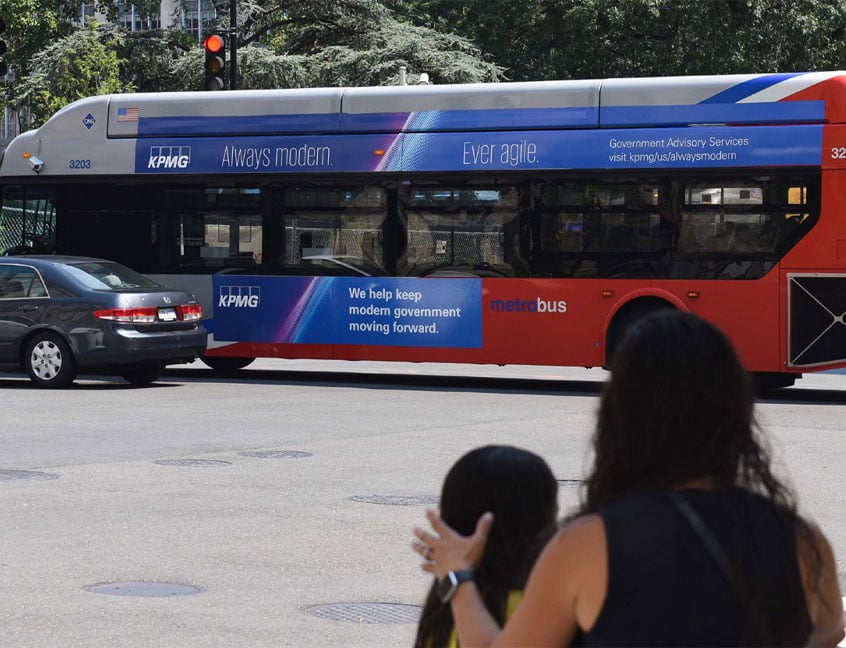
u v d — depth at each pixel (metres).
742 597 2.45
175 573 8.55
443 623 3.11
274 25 48.69
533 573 2.60
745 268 20.48
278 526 10.12
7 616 7.41
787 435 15.95
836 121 20.09
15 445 14.65
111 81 48.28
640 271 21.02
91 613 7.49
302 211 23.11
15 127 100.62
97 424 16.64
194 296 22.67
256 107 23.47
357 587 8.21
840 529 10.05
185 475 12.58
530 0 49.47
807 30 45.16
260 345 23.44
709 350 2.64
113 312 21.31
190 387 22.06
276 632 7.12
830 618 2.67
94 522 10.25
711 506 2.53
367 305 22.66
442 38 46.22
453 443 14.99
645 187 21.00
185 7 51.38
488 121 21.89
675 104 20.91
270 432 15.94
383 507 10.95
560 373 26.66
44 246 24.89
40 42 59.53
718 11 45.94
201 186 23.80
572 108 21.45
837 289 20.05
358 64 44.19
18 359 21.80
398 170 22.42
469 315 21.98
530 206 21.59
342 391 21.58
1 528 9.98
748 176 20.44
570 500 10.95
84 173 24.66
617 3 46.81
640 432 2.62
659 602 2.45
